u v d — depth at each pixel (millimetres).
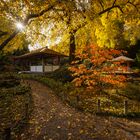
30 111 11953
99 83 18484
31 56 35062
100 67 17609
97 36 20781
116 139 8289
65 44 23609
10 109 13016
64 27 16297
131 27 27953
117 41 34469
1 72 36594
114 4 19969
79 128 9500
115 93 17953
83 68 17578
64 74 23609
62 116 11406
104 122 10664
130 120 11430
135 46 39781
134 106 14852
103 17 20422
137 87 19516
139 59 35125
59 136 8547
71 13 12094
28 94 16766
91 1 14539
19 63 45781
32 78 28031
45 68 33125
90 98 16453
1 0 10453
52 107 13344
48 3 11016
